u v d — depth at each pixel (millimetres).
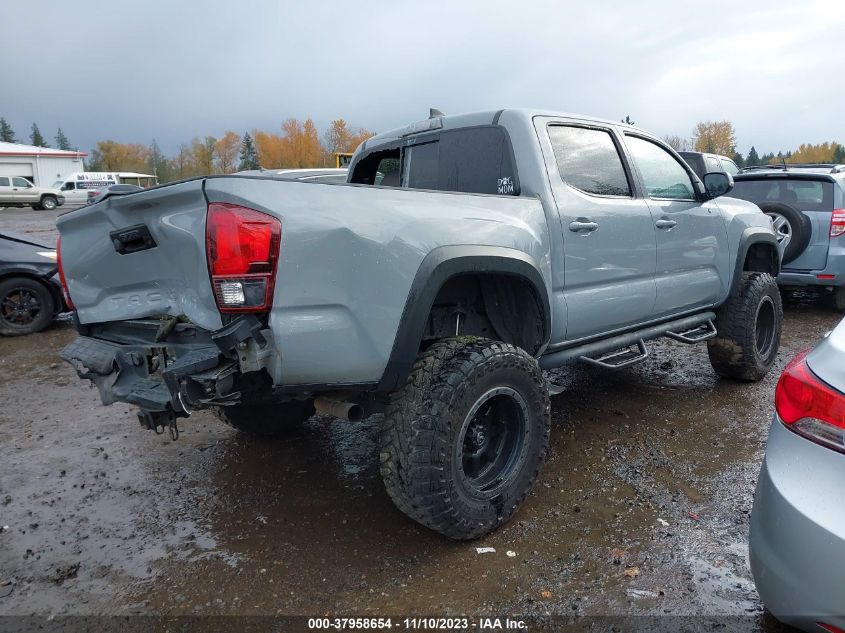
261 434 4227
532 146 3438
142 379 2717
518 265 3072
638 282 4000
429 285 2707
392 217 2658
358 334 2549
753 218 5191
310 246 2410
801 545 1847
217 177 2363
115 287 2895
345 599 2566
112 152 91375
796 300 8758
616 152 4023
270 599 2588
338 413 2676
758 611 2416
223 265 2322
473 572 2709
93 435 4441
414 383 2729
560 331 3496
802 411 1953
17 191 35875
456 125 3822
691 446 3934
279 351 2398
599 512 3164
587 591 2559
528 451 3066
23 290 7664
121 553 2965
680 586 2568
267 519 3227
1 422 4758
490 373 2824
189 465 3898
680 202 4398
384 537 3018
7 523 3262
